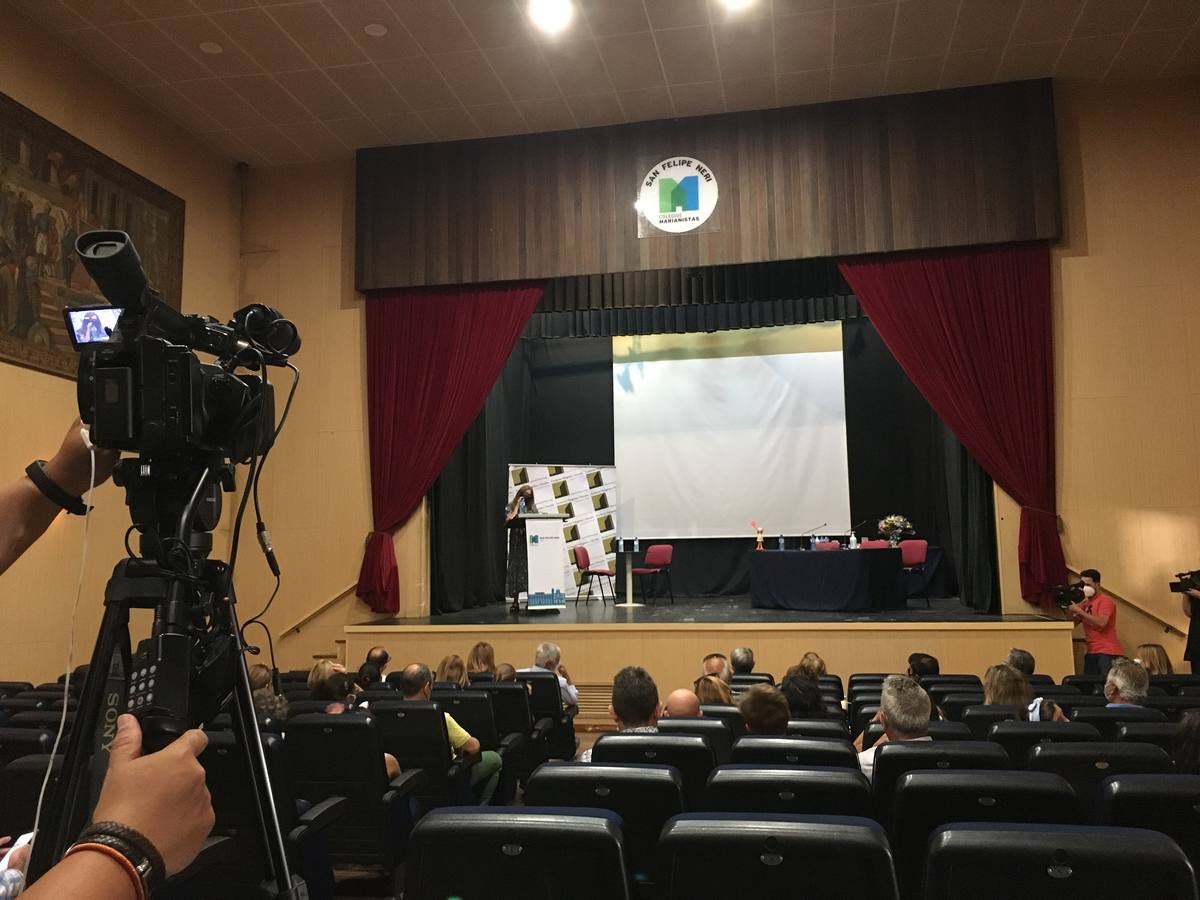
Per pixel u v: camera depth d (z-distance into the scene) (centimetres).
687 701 411
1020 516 877
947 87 903
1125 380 864
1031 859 153
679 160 948
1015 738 333
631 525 1344
